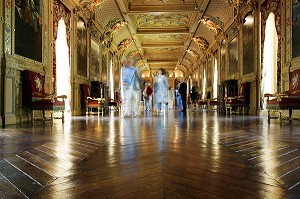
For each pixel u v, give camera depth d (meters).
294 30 9.19
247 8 13.64
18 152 2.99
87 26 15.02
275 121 8.04
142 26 22.59
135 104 11.30
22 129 5.77
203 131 5.12
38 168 2.26
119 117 10.52
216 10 17.06
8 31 7.31
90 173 2.09
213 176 1.98
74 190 1.68
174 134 4.63
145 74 45.59
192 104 27.94
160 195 1.56
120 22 19.20
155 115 11.59
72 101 12.39
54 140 3.94
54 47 10.46
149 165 2.34
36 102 7.28
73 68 12.56
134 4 17.33
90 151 3.03
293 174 2.04
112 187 1.73
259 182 1.83
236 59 15.80
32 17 8.70
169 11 17.20
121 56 26.77
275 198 1.53
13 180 1.92
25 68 8.22
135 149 3.15
